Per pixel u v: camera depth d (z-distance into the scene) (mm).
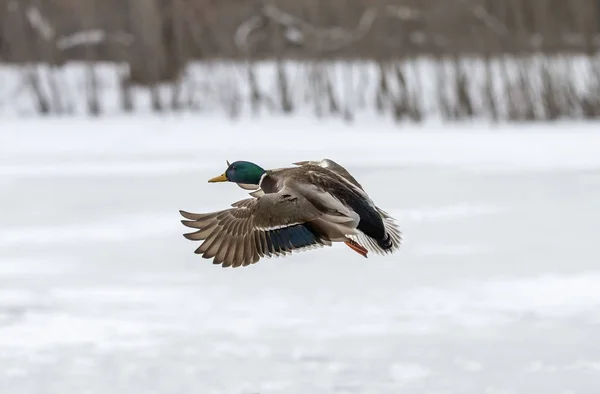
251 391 9070
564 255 14953
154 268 14555
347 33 48875
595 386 9062
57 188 24203
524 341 10469
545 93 45969
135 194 23047
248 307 12117
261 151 33969
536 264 14320
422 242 16297
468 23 48031
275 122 44656
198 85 48875
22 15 48125
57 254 15781
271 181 5129
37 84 46500
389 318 11492
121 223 18859
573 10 48906
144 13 47906
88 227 18438
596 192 22141
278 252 4824
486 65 46344
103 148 35562
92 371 9672
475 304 12055
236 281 13570
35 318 11672
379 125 44844
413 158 30859
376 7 48531
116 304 12352
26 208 21094
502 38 47438
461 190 23031
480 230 17422
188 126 42562
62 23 49188
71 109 46812
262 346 10453
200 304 12273
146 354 10227
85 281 13664
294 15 49812
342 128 43312
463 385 9141
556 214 19031
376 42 48344
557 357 9883
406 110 45562
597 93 46469
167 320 11547
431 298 12414
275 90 48906
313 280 13555
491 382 9227
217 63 50125
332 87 47906
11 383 9375
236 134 40312
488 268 14125
